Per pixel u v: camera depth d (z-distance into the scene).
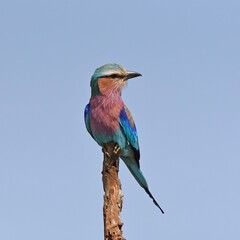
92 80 12.17
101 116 12.02
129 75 12.36
